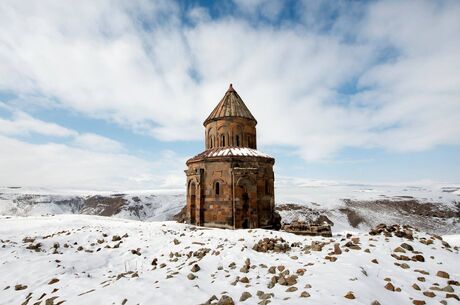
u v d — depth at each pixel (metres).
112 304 8.24
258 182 27.38
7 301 10.37
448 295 7.86
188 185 30.02
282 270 10.46
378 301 7.26
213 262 12.05
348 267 9.81
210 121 30.94
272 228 27.95
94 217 32.91
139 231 21.28
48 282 11.68
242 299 7.96
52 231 22.52
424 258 11.35
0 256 14.78
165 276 10.64
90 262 14.41
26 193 126.06
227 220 26.38
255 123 31.61
